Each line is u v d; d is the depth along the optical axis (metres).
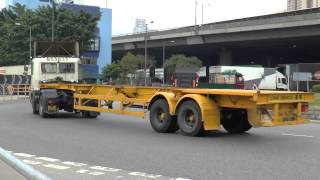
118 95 19.14
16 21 77.81
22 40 74.88
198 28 91.88
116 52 123.94
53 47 27.48
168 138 15.18
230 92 14.59
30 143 14.09
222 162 10.95
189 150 12.72
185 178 9.27
